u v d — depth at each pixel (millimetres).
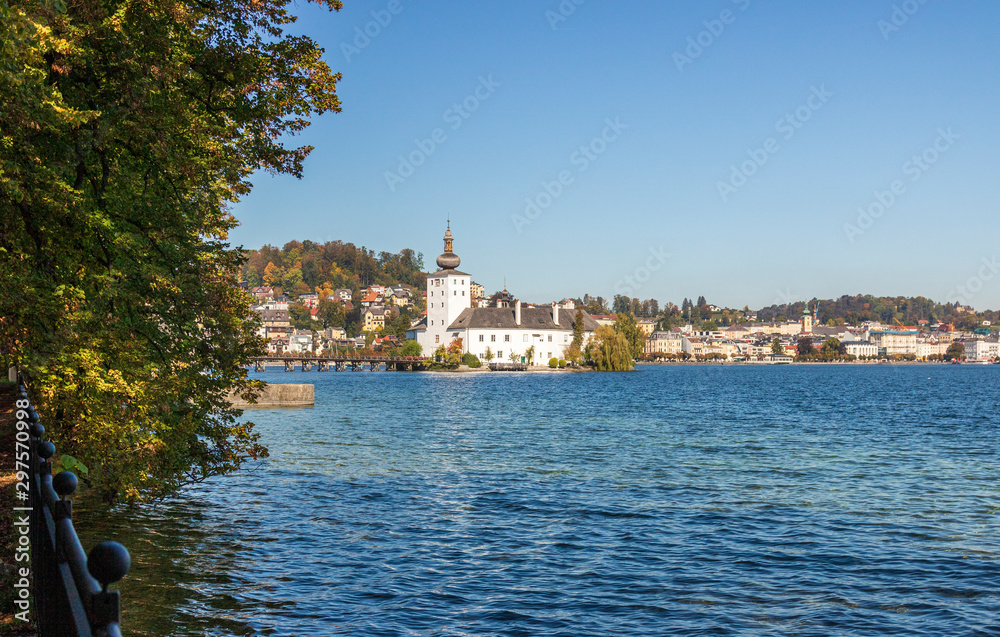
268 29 21234
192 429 22266
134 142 18359
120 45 17156
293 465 37094
